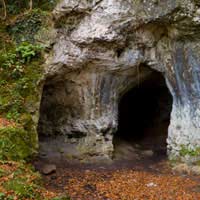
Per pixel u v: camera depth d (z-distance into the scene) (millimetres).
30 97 10320
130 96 14430
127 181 9914
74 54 10820
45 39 10820
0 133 8664
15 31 11039
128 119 15062
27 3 11562
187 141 10891
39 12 11016
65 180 9695
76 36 10688
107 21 10430
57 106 11914
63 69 10984
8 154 8352
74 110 11852
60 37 10852
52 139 12016
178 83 11047
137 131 15180
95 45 10758
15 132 8875
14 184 7086
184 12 9727
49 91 11633
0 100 9969
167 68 11266
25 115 9969
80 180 9781
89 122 11703
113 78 11656
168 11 9859
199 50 10383
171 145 11359
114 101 11953
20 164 8141
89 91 11586
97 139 11656
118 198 8711
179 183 9805
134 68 11578
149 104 15211
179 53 10742
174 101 11375
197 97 10688
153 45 11164
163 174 10633
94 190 9164
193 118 10836
